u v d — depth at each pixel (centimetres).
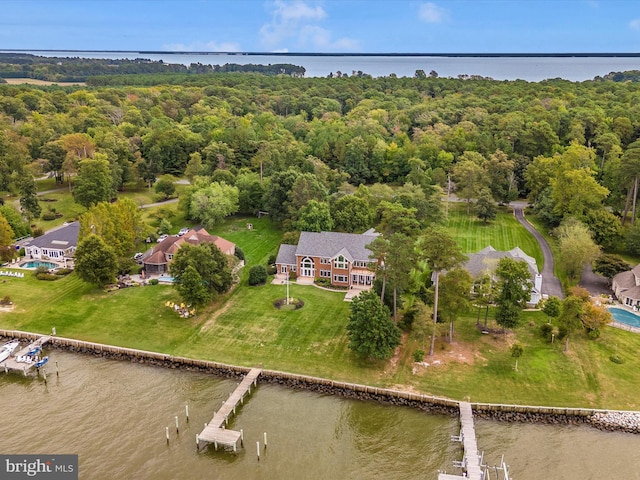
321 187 11806
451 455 5409
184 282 7681
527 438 5600
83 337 7381
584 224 10131
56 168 14112
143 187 14812
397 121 19262
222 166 14038
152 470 5181
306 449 5478
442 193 12188
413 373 6531
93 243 8431
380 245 7131
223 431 5578
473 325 7600
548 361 6712
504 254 8688
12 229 10462
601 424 5738
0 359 6800
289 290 8788
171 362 6900
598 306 7325
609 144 13812
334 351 7019
